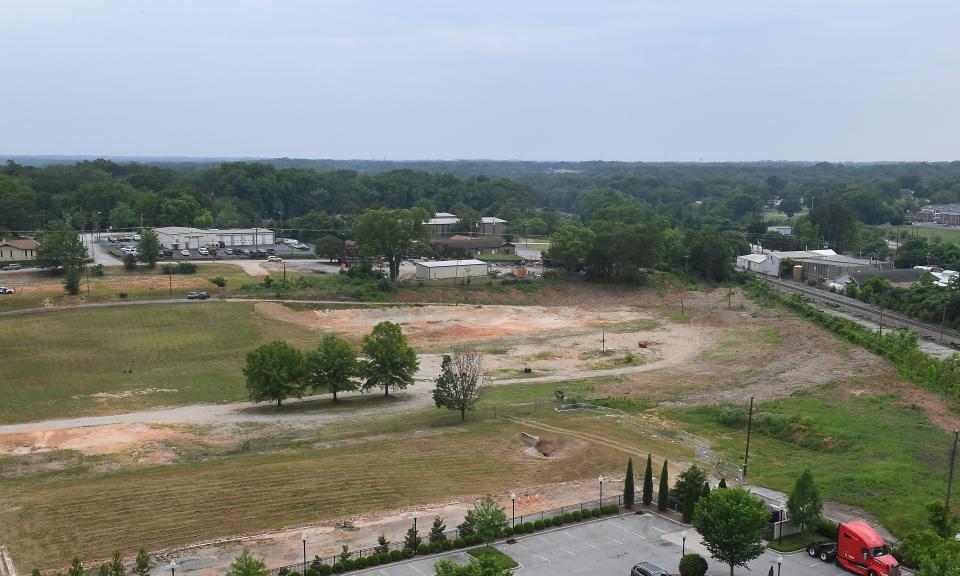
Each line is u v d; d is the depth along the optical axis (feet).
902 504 178.70
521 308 482.69
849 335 381.60
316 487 189.47
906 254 625.41
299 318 416.67
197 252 612.29
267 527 165.78
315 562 144.36
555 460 215.51
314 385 279.90
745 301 510.17
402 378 290.15
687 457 221.66
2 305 396.78
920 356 322.14
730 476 203.51
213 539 158.61
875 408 265.34
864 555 146.10
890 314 460.96
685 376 328.90
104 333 361.30
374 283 490.08
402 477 198.18
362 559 147.95
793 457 225.56
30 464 209.26
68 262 475.72
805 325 420.36
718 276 582.76
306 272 545.85
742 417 258.16
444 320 435.53
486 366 343.67
